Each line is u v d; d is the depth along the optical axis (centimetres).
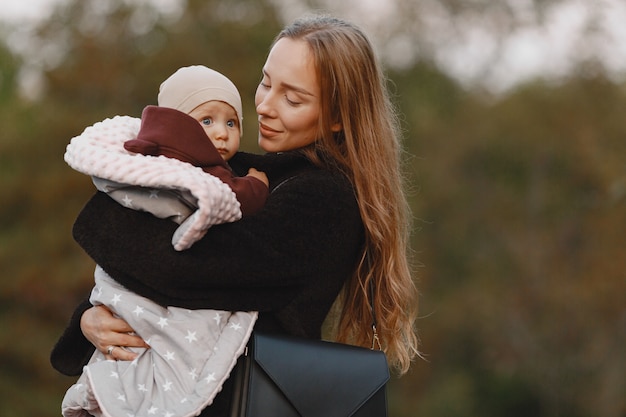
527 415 2336
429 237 2469
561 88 2534
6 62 2048
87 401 259
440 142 2497
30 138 1919
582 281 2342
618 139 2492
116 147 266
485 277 2448
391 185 300
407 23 2406
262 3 2148
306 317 277
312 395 261
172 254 258
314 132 290
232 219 262
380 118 295
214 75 287
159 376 256
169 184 252
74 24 2089
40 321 1859
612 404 2253
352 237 287
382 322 304
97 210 266
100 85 2038
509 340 2383
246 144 1808
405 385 2361
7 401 1778
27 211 1922
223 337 260
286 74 287
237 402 258
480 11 2480
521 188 2522
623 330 2294
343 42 289
